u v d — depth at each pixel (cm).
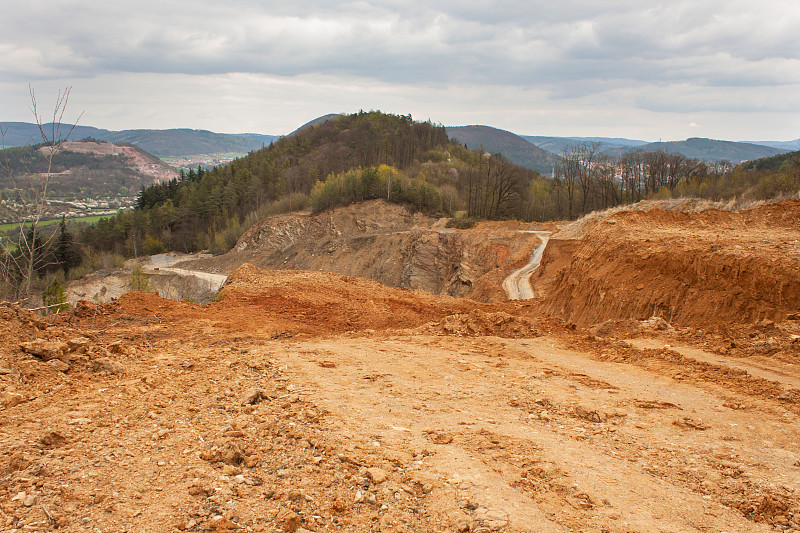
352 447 520
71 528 354
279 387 714
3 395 567
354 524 394
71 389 638
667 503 461
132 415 576
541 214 7875
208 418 589
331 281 2111
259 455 498
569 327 1323
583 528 403
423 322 1484
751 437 627
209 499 411
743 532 417
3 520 353
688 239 1628
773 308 1217
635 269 1661
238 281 2042
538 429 633
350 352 1004
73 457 455
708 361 970
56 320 1107
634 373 924
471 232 5466
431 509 415
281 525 384
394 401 704
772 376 871
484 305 2141
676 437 625
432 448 534
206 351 916
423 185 8600
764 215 2017
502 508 415
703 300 1373
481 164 10681
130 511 383
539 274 3856
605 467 529
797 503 461
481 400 744
